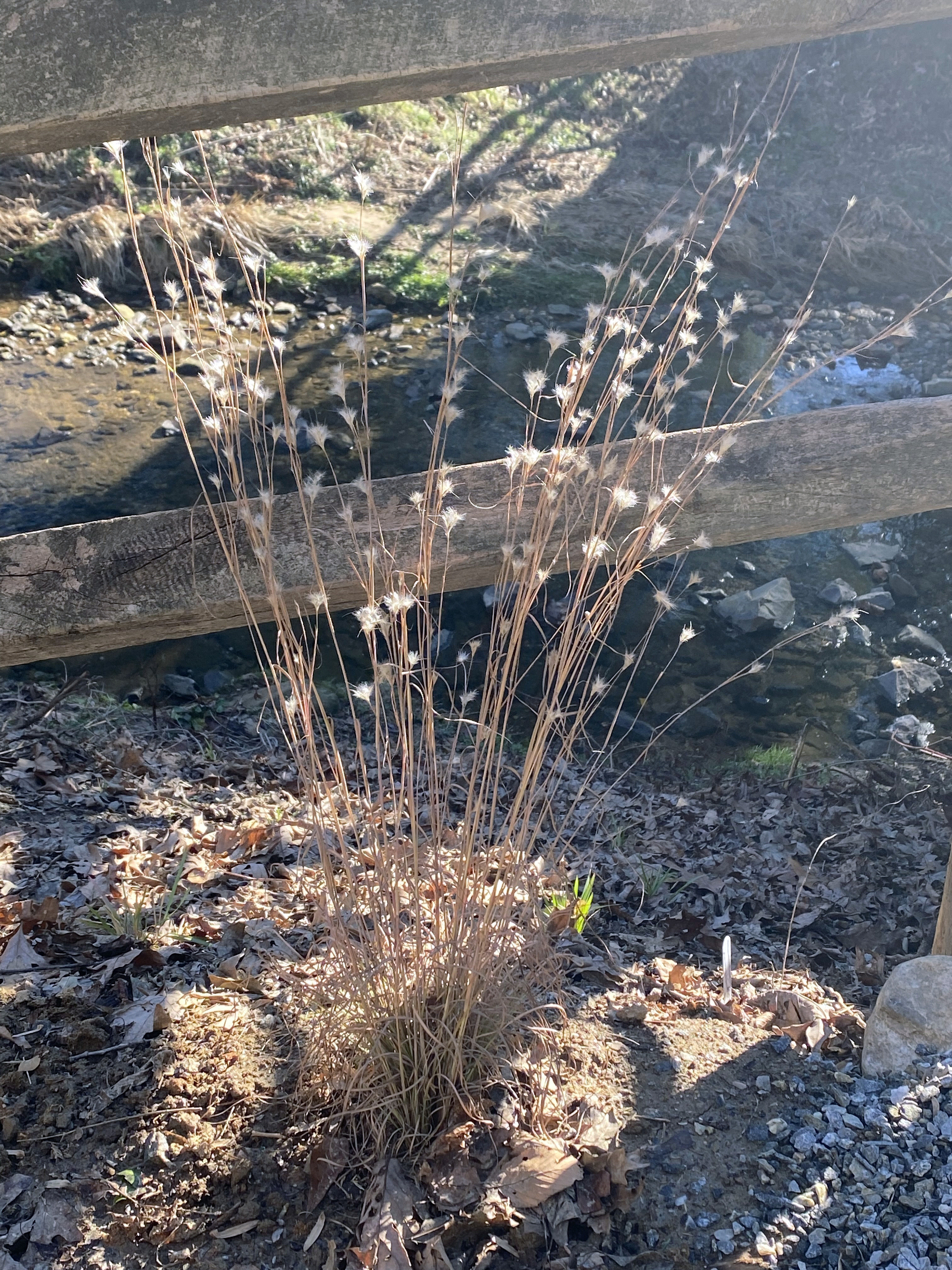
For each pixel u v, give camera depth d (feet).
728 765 17.24
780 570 22.58
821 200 37.35
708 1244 6.63
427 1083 7.03
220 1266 6.50
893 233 35.50
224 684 18.61
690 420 25.79
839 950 11.70
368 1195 6.76
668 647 20.11
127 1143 7.19
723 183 37.58
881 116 40.34
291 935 9.84
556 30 6.25
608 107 41.70
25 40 5.66
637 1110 7.54
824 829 14.87
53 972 8.96
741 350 29.40
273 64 5.97
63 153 30.76
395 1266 6.34
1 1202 6.79
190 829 12.56
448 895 7.94
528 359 28.25
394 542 7.30
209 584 7.18
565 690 17.85
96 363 25.95
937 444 7.63
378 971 7.14
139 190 31.09
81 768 14.06
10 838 11.53
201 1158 7.06
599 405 7.32
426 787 8.21
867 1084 7.75
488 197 36.04
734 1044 8.37
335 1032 7.45
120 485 22.03
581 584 7.41
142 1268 6.51
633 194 37.22
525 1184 6.75
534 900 7.97
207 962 9.29
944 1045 7.75
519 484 7.43
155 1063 7.80
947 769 16.40
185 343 7.22
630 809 15.55
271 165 34.09
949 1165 6.94
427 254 32.32
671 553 7.70
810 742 17.84
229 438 7.20
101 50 5.75
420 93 6.59
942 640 20.59
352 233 32.30
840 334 30.63
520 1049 7.68
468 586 7.77
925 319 31.40
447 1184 6.79
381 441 24.29
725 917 12.36
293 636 7.01
